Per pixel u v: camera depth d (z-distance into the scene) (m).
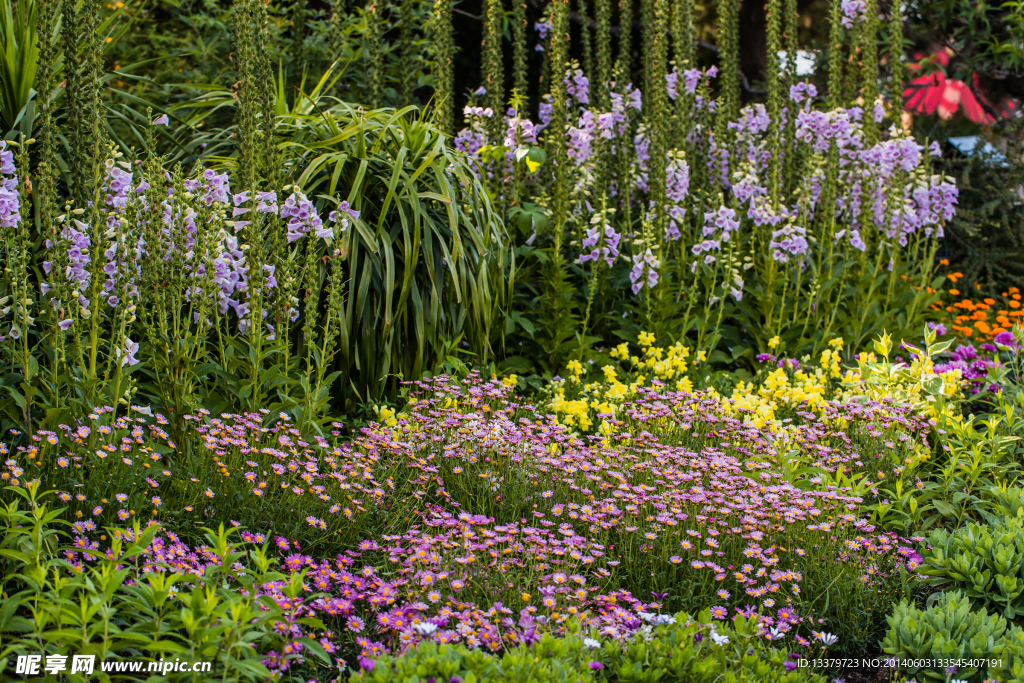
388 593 2.80
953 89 10.23
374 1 6.41
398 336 4.85
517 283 5.90
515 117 6.18
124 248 3.53
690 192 6.67
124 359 3.63
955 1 8.82
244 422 3.65
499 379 5.34
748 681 2.43
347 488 3.36
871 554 3.44
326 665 2.67
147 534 2.47
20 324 3.33
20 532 2.53
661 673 2.38
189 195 3.70
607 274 5.97
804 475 3.97
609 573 3.23
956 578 3.29
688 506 3.56
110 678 2.26
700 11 10.97
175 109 5.86
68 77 3.55
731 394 5.50
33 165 4.10
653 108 6.20
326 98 6.64
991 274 8.90
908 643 2.86
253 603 2.38
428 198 5.08
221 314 4.31
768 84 6.60
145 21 7.80
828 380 5.72
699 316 6.28
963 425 4.27
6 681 2.16
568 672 2.31
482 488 3.78
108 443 3.30
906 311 6.86
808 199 6.44
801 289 6.54
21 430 3.44
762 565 3.33
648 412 4.59
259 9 4.27
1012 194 9.21
